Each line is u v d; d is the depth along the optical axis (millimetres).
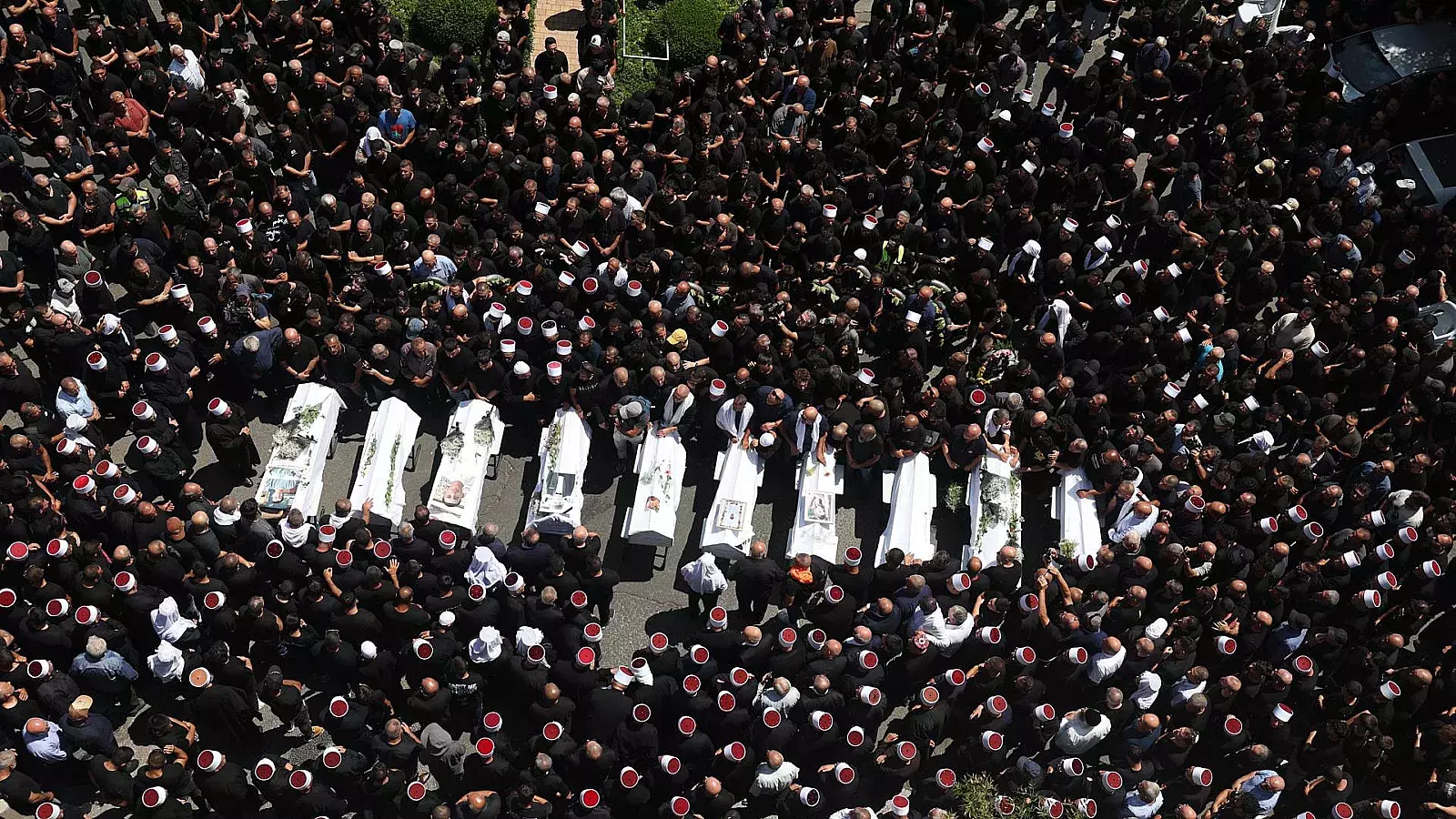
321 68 21859
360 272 18625
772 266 20797
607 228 19938
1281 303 20172
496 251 18969
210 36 22266
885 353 20344
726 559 17969
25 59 20875
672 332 18844
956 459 18562
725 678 15625
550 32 24719
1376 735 15648
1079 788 15242
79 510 15883
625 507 18984
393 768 15031
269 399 19219
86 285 18172
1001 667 15398
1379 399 19562
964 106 22359
